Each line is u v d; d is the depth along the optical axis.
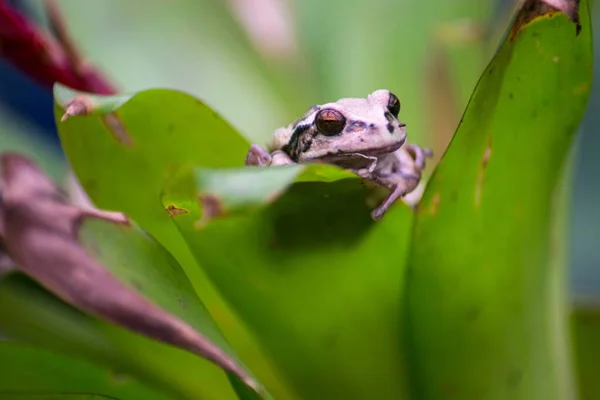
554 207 0.28
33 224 0.25
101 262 0.25
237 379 0.26
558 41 0.26
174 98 0.27
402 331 0.27
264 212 0.27
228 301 0.27
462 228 0.26
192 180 0.25
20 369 0.28
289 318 0.27
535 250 0.27
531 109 0.26
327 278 0.27
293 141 0.30
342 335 0.27
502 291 0.27
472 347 0.27
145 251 0.26
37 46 0.30
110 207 0.28
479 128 0.26
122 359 0.29
